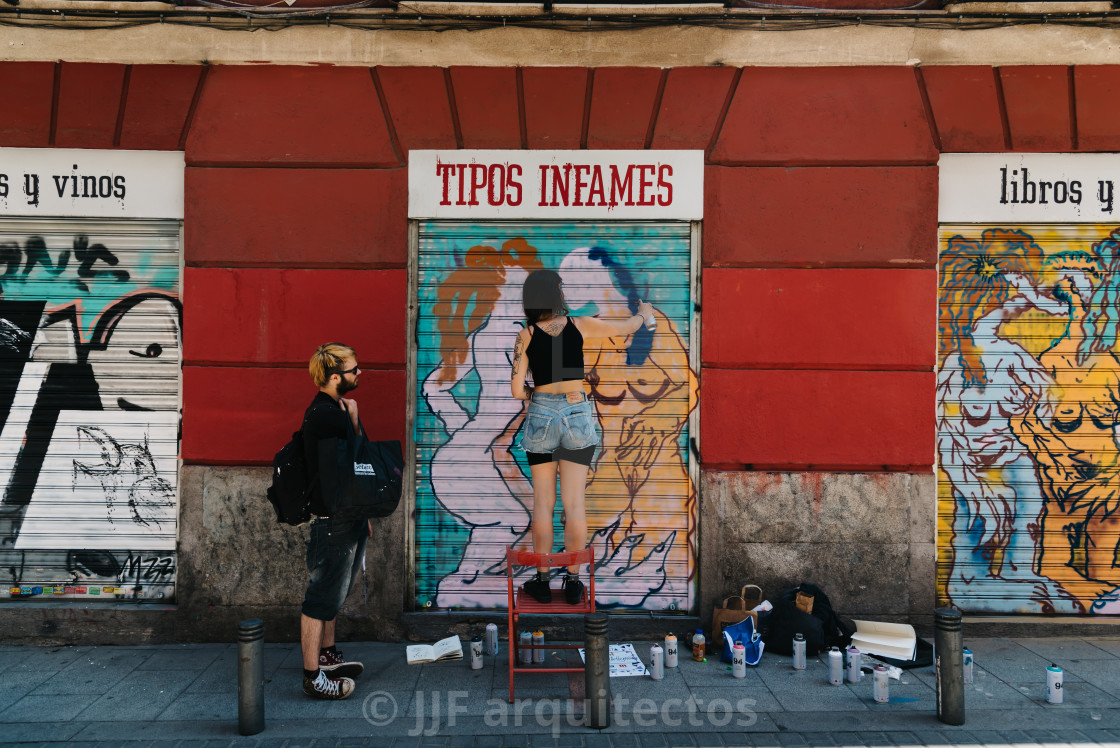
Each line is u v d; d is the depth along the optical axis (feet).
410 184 16.98
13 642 16.69
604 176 17.04
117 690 14.32
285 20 16.49
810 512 16.90
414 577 17.16
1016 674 15.06
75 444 17.21
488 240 17.28
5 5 16.24
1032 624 17.01
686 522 17.21
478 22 16.49
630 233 17.26
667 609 17.16
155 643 16.78
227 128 16.88
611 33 16.60
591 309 17.30
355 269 16.97
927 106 16.96
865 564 16.89
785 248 16.96
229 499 16.74
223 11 16.39
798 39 16.63
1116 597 17.24
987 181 17.03
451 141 17.02
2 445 17.16
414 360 17.21
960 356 17.42
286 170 16.89
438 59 16.78
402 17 16.46
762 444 16.96
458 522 17.21
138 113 16.88
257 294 16.88
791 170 16.94
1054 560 17.31
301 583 16.78
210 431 16.80
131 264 17.26
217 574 16.76
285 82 16.90
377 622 16.80
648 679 14.80
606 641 12.89
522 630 16.89
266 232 16.89
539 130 16.98
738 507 16.92
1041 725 12.89
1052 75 16.85
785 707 13.56
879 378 16.88
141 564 17.15
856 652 14.69
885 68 16.92
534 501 14.78
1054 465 17.33
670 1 16.49
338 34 16.57
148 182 17.03
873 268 16.93
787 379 16.93
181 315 17.24
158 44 16.61
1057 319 17.38
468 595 17.15
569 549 14.52
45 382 17.26
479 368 17.29
